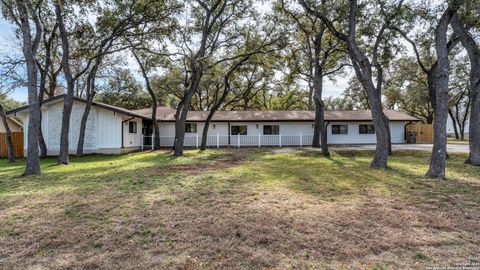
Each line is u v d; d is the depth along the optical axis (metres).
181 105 18.48
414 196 6.15
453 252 3.41
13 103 27.33
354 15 10.80
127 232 4.10
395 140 25.58
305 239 3.79
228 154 16.45
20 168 11.91
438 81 8.66
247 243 3.70
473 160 11.30
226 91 19.95
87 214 4.94
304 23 15.52
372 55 13.62
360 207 5.29
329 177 8.48
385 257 3.28
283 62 17.89
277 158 14.10
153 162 12.79
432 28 10.45
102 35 13.73
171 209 5.19
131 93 33.66
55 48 15.35
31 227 4.34
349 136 25.05
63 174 9.53
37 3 10.97
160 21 14.09
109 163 12.70
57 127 18.17
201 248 3.56
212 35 17.28
